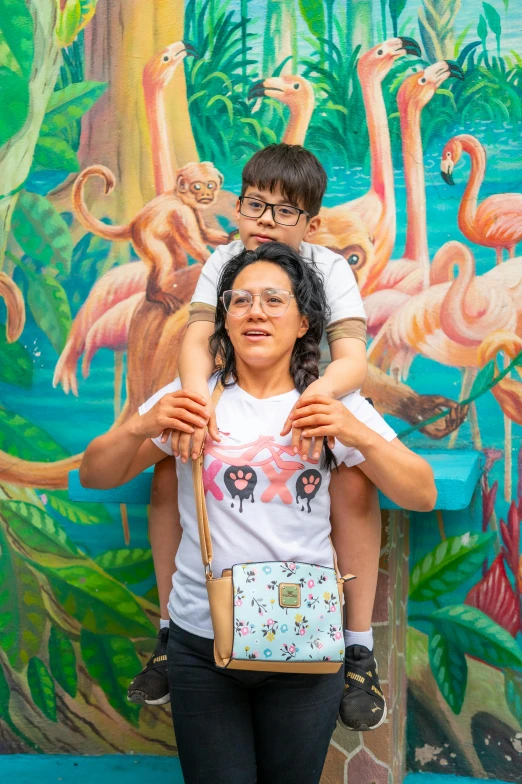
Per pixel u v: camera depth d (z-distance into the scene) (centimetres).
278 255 193
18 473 301
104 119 294
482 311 276
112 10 292
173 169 293
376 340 283
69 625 299
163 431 193
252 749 184
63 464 299
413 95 279
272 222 233
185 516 191
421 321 280
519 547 274
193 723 184
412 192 280
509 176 273
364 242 283
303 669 173
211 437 185
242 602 171
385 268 282
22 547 301
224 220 290
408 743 284
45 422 299
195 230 292
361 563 219
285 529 180
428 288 279
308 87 284
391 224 281
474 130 275
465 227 277
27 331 300
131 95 293
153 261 294
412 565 283
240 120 288
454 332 278
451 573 280
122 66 293
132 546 297
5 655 301
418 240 280
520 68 272
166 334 294
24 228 299
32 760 295
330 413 179
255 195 236
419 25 277
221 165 290
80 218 296
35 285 299
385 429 204
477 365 277
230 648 171
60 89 296
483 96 274
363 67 281
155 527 231
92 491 251
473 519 278
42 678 300
